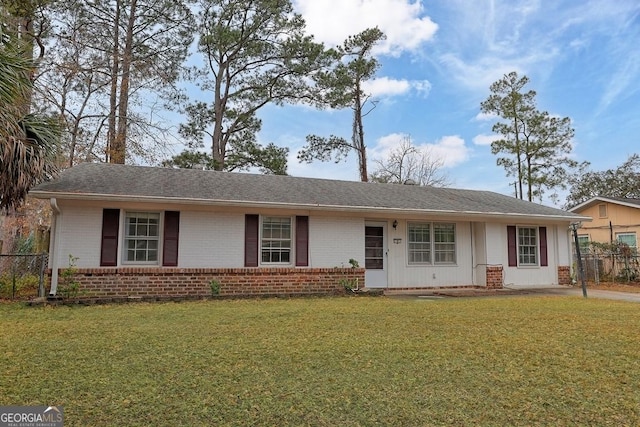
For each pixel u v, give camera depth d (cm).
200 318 751
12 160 884
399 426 319
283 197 1193
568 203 3594
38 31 1705
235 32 2152
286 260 1204
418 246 1396
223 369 445
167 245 1086
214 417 330
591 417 337
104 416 329
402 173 3216
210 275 1112
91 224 1034
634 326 697
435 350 530
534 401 368
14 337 582
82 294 1006
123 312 817
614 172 3494
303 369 449
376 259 1347
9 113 850
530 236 1502
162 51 2058
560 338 604
